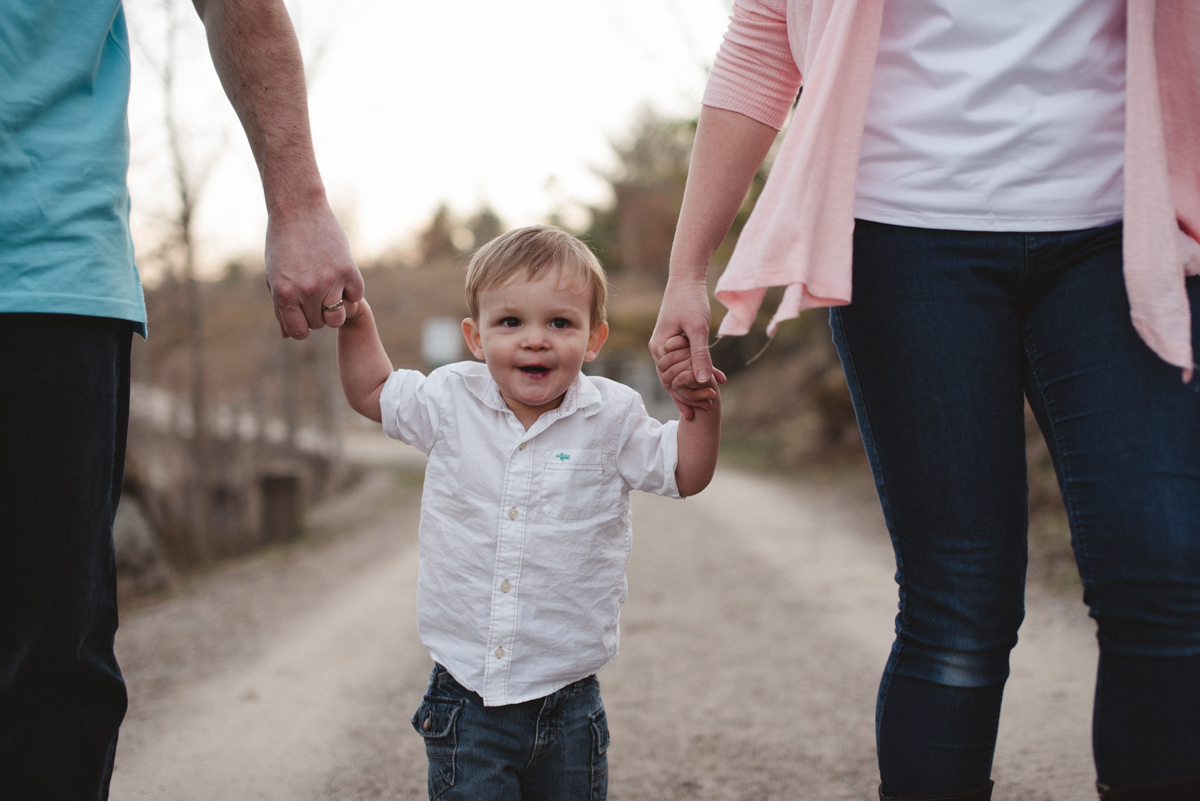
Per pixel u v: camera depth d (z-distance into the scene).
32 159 1.40
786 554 6.54
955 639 1.52
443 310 45.56
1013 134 1.42
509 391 1.79
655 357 1.79
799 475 13.32
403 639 4.45
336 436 14.52
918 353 1.49
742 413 22.77
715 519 8.88
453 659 1.74
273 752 2.95
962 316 1.47
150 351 11.78
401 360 40.47
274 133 1.72
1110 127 1.43
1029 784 2.45
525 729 1.73
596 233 43.84
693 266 1.79
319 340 15.16
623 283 40.38
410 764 2.77
